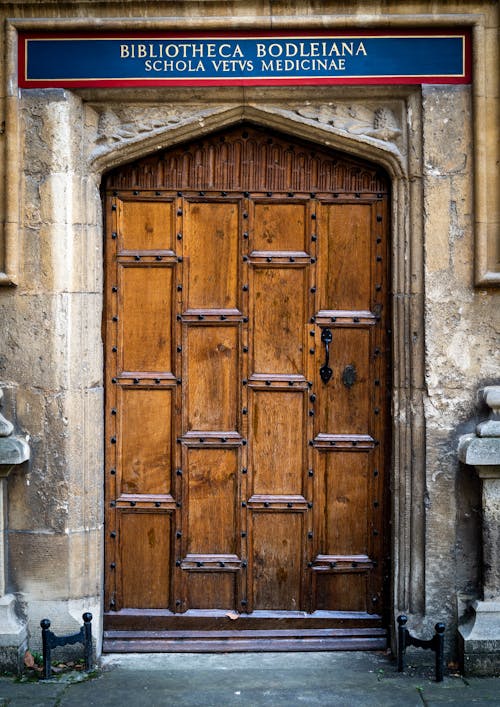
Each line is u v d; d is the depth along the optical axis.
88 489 5.25
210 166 5.39
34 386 5.15
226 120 5.25
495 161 5.08
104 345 5.41
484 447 4.94
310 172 5.40
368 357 5.42
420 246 5.16
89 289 5.22
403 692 4.81
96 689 4.84
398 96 5.17
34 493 5.17
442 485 5.16
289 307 5.42
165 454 5.44
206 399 5.43
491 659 5.01
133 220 5.40
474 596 5.16
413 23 5.05
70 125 5.14
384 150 5.18
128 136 5.21
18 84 5.13
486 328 5.13
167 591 5.46
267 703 4.68
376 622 5.46
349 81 5.12
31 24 5.08
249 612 5.46
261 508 5.44
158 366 5.43
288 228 5.41
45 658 4.98
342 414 5.43
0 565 5.11
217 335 5.43
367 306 5.41
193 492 5.45
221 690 4.84
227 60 5.14
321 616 5.45
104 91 5.15
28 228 5.14
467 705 4.64
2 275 5.08
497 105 5.07
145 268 5.41
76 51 5.13
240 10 5.09
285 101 5.21
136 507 5.44
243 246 5.40
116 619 5.44
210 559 5.45
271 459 5.45
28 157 5.13
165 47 5.14
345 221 5.40
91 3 5.07
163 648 5.38
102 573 5.37
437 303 5.13
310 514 5.44
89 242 5.22
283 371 5.43
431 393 5.15
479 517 5.13
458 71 5.11
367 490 5.45
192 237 5.40
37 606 5.18
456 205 5.12
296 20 5.06
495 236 5.09
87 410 5.22
